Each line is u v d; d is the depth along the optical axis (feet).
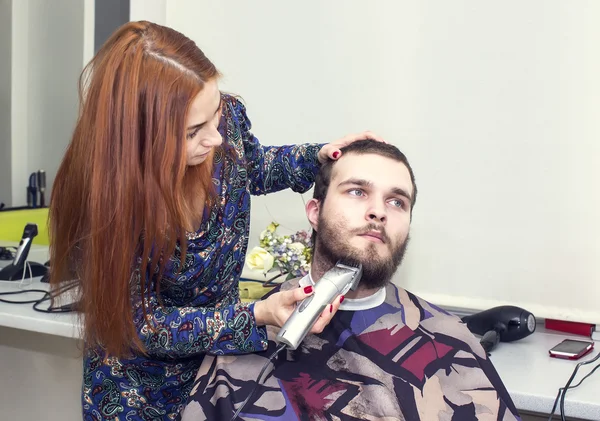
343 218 3.89
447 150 5.27
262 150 4.50
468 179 5.22
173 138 3.19
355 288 3.64
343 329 3.87
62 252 3.64
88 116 3.29
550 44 4.86
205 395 3.67
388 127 5.48
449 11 5.14
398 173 3.95
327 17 5.61
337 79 5.64
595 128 4.79
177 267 3.71
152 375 4.00
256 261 4.76
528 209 5.06
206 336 3.59
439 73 5.23
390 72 5.41
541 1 4.85
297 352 3.80
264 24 5.89
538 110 4.95
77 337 4.71
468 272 5.30
